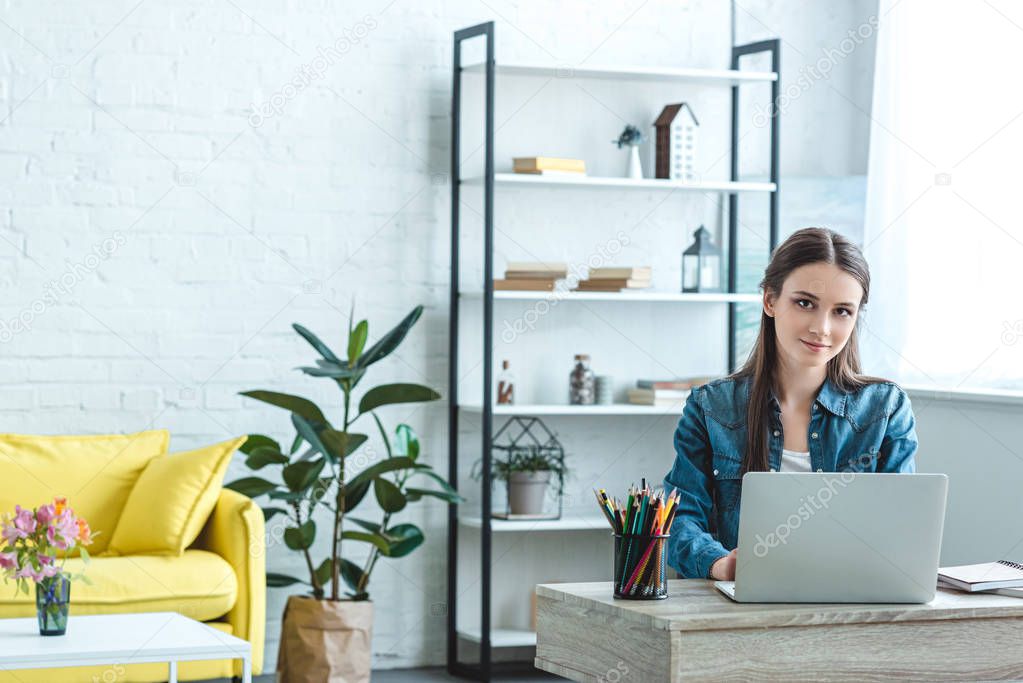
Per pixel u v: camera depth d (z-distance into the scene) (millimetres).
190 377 4707
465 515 4988
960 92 4461
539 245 5121
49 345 4566
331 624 4246
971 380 4355
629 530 1969
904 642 1928
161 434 4547
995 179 4301
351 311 4516
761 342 2387
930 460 4211
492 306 4648
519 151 5082
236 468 4754
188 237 4703
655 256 5277
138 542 4129
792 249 2266
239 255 4754
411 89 4938
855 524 1945
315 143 4832
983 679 1980
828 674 1882
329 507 4422
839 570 1948
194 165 4707
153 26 4656
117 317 4633
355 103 4875
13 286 4531
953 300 4461
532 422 5113
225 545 4148
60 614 3186
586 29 5176
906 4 4703
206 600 3990
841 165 5184
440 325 4984
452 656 4852
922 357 4578
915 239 4648
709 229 5355
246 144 4758
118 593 3883
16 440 4344
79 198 4590
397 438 4582
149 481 4238
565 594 2031
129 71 4633
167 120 4676
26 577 3176
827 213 5191
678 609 1875
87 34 4590
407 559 4949
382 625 4918
